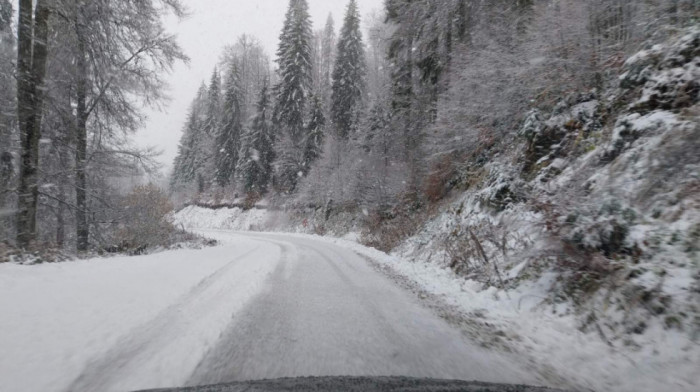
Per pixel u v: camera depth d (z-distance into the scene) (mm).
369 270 10367
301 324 5070
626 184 6406
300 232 31141
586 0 11102
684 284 4184
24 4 9641
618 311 4535
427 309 6148
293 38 34938
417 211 18297
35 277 6461
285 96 34656
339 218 28188
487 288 7168
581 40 11125
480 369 3760
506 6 15641
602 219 5645
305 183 33250
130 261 9633
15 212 10977
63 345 3816
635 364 3680
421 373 3594
